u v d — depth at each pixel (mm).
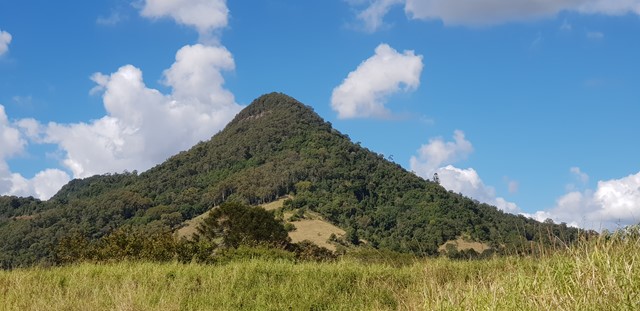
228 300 11672
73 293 11641
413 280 12859
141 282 12766
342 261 15156
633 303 5359
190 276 13438
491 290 7023
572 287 6195
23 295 11352
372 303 11680
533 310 5996
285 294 12008
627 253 6660
